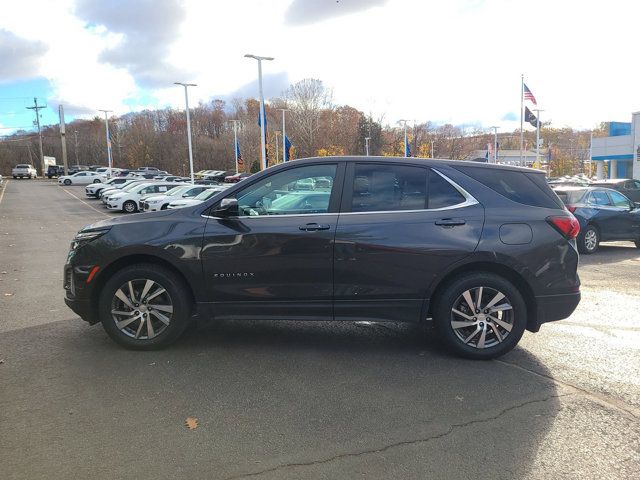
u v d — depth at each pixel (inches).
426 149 3107.8
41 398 149.1
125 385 158.9
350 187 184.9
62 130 2974.9
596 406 147.2
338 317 182.9
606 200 481.1
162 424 134.6
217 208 186.2
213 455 120.0
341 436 129.2
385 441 127.0
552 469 115.3
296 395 153.0
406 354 189.8
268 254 179.9
